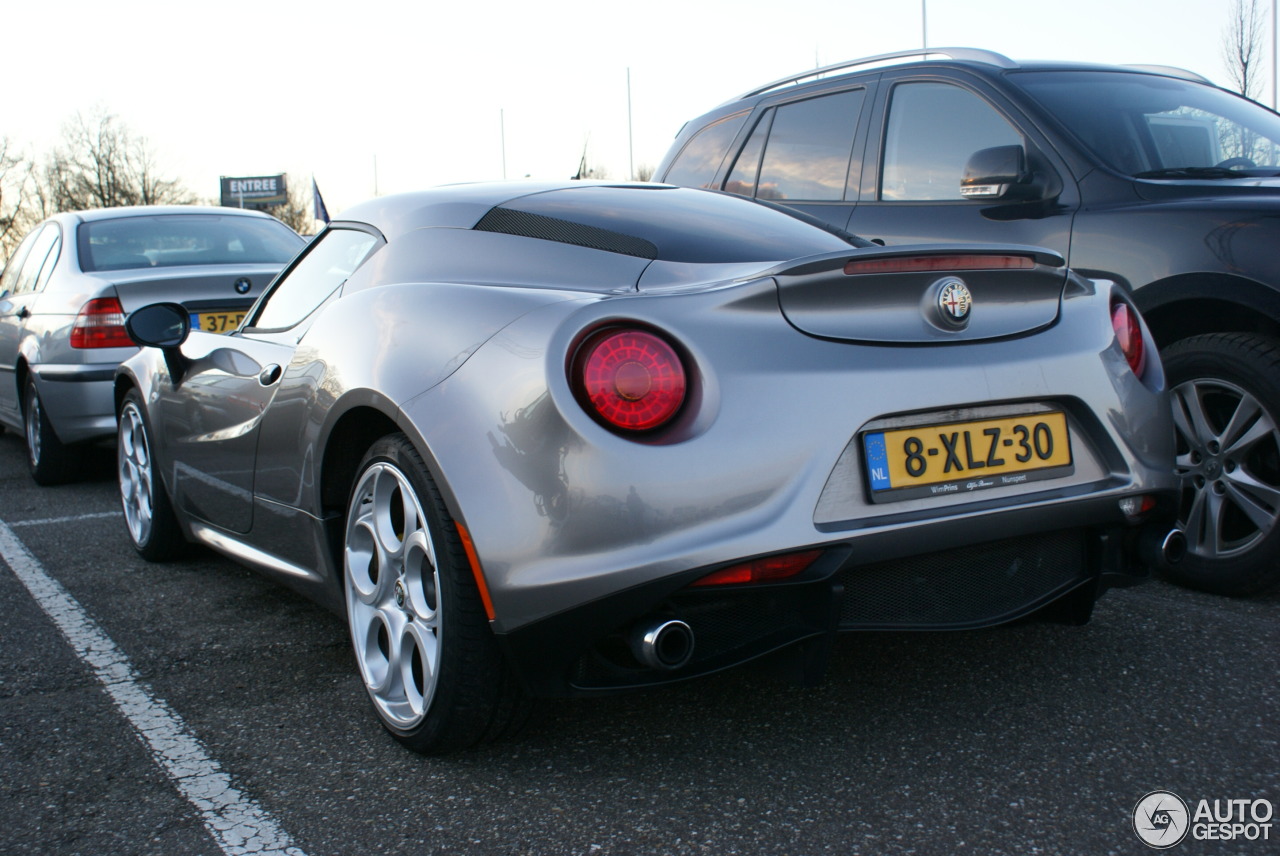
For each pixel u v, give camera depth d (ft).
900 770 6.94
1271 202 9.87
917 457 6.75
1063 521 7.16
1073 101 12.50
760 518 6.22
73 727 8.14
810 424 6.40
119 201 187.93
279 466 9.00
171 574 12.55
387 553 7.55
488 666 6.82
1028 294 7.51
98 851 6.31
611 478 6.12
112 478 19.40
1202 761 6.92
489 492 6.46
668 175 17.53
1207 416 10.40
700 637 6.44
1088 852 5.91
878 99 14.19
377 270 8.80
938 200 13.04
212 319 17.06
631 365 6.17
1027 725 7.53
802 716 7.81
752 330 6.49
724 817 6.45
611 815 6.53
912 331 6.92
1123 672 8.42
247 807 6.79
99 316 17.12
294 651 9.75
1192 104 13.04
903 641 9.24
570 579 6.19
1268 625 9.45
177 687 8.93
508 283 7.74
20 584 12.26
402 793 6.91
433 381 6.96
